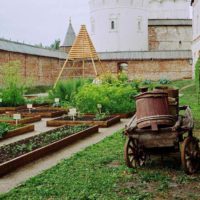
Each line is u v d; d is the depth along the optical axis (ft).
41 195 25.21
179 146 33.27
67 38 227.20
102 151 38.11
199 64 90.68
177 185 26.68
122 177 28.73
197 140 30.83
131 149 31.37
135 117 34.91
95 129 51.57
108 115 65.82
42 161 35.45
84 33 124.16
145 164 32.24
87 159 34.81
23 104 90.33
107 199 24.06
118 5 216.54
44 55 161.99
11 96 88.94
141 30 220.84
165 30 229.66
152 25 228.84
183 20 232.12
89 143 43.86
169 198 24.21
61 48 221.46
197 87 93.61
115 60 179.63
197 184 26.86
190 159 29.43
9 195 25.38
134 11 218.38
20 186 27.27
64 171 30.73
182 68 177.27
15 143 40.83
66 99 97.19
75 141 44.78
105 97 67.31
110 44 218.79
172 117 30.25
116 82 82.79
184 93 120.06
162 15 274.16
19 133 51.62
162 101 30.22
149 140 29.84
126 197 24.43
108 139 44.86
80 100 67.31
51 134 45.96
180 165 31.55
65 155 37.73
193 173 29.40
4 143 45.42
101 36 220.23
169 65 178.09
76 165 32.68
